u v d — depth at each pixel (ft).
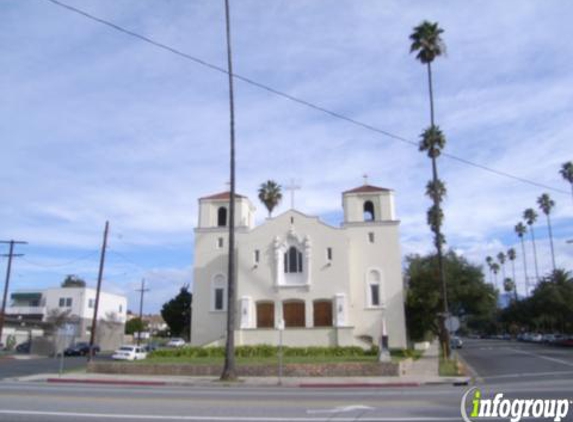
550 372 93.71
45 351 200.85
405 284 174.50
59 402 46.88
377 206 161.48
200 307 156.97
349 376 88.89
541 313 294.66
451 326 100.27
